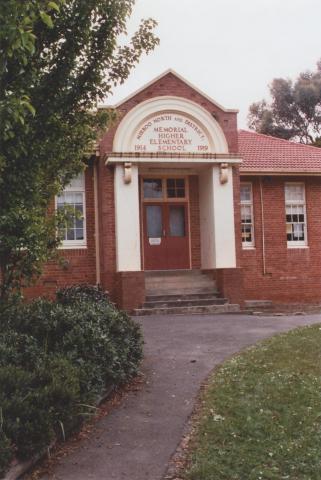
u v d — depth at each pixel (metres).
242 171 19.38
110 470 5.27
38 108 7.34
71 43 7.41
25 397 5.43
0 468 4.71
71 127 7.75
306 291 20.08
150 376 8.62
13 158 6.94
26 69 6.89
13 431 5.03
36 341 7.09
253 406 6.74
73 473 5.21
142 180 19.06
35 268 7.59
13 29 5.32
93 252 17.80
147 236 18.97
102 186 17.27
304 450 5.50
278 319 14.48
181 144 17.61
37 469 5.28
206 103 17.88
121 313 9.23
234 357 9.55
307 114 45.62
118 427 6.43
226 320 14.45
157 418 6.71
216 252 17.58
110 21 7.56
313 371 8.31
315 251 20.33
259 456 5.41
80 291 13.62
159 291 17.30
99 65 7.73
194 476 5.05
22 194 7.17
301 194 20.58
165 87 17.66
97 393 6.88
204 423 6.34
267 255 19.89
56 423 5.63
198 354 10.09
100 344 7.32
